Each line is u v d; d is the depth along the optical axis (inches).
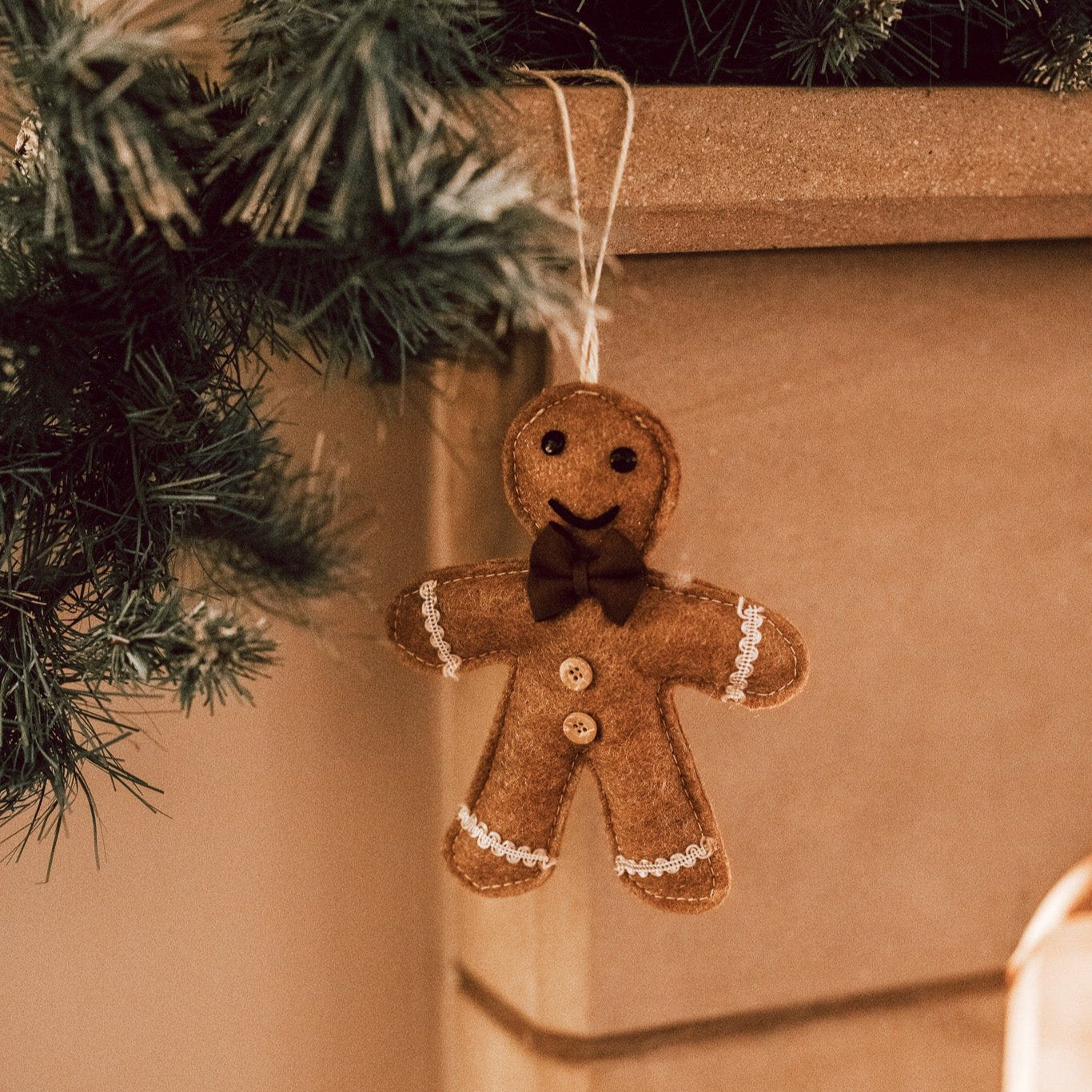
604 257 20.7
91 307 20.3
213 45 22.2
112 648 20.5
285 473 25.0
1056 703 26.2
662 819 21.0
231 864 26.2
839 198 22.0
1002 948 26.8
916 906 26.3
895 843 26.0
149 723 25.4
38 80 18.4
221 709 25.7
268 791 26.2
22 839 25.1
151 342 20.9
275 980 26.7
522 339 23.8
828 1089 26.3
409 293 19.9
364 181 18.9
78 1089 26.0
